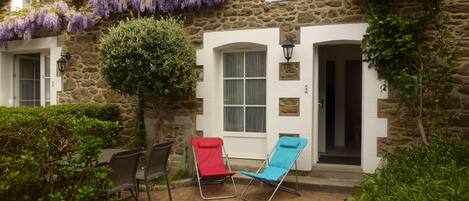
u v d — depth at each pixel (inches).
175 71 217.3
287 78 225.9
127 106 268.4
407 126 203.8
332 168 222.2
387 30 201.2
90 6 279.1
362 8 211.3
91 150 129.0
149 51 215.6
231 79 252.7
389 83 205.9
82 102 280.5
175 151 252.2
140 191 208.4
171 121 254.1
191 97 249.4
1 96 309.3
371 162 210.4
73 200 128.8
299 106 223.5
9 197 124.7
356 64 319.3
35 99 329.1
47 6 281.3
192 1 240.8
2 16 295.1
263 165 227.3
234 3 238.5
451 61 191.9
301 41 223.0
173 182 214.7
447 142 177.2
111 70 221.3
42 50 303.0
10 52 312.7
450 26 199.0
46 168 128.0
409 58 199.0
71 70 283.3
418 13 202.4
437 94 191.0
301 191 205.2
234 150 249.9
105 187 136.9
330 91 305.9
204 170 205.5
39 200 124.9
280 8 227.8
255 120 247.0
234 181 222.5
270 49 229.6
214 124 247.0
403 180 143.0
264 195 199.9
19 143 128.9
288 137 212.4
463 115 196.7
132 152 157.5
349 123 323.6
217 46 242.4
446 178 132.9
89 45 278.1
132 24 221.0
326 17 218.2
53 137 129.9
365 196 132.8
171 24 226.4
